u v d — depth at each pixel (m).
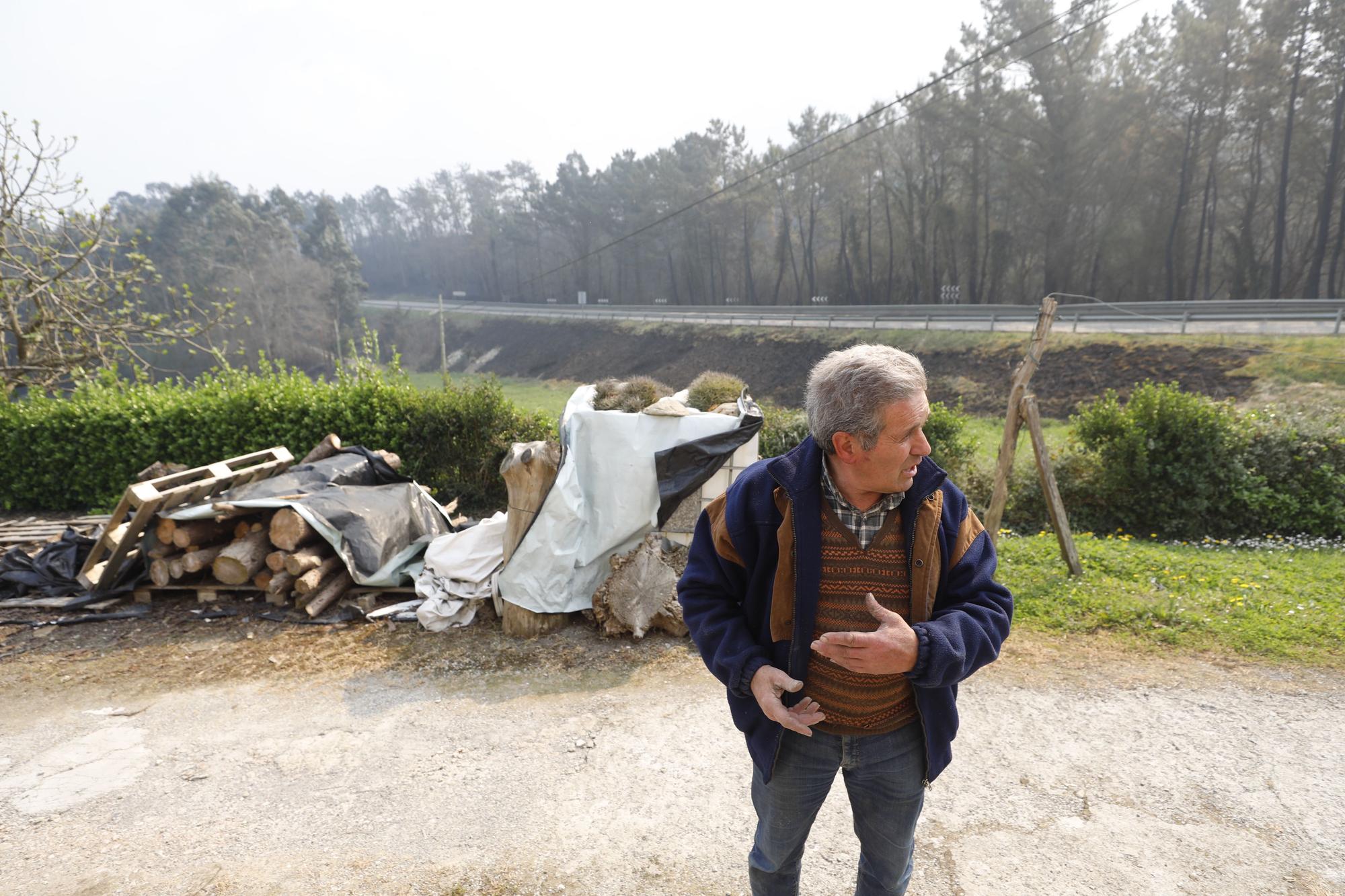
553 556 4.99
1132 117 35.16
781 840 1.77
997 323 30.06
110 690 4.39
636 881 2.62
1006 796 3.07
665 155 59.81
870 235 50.53
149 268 12.62
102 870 2.78
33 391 10.50
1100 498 9.55
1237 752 3.36
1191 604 5.06
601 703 4.09
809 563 1.52
